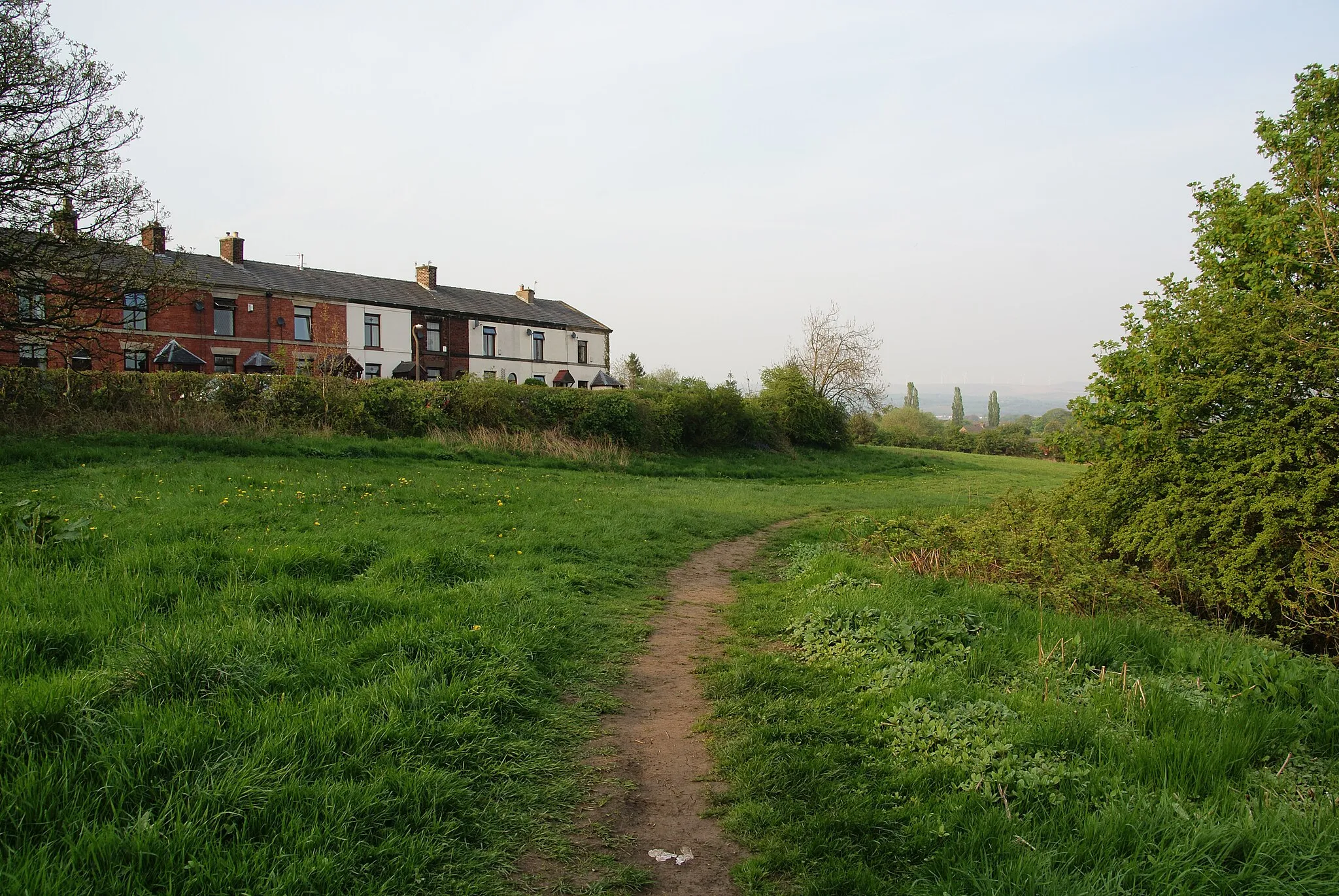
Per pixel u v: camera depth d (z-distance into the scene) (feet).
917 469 114.21
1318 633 24.08
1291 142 31.35
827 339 153.48
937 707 15.40
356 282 126.82
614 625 22.36
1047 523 31.60
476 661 16.19
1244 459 26.11
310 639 15.99
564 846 11.04
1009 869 9.92
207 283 65.87
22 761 9.87
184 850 9.01
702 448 98.27
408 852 10.07
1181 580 27.50
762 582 30.73
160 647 13.32
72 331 55.42
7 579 17.28
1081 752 13.46
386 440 65.41
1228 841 10.34
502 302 150.30
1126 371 32.73
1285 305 27.07
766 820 11.78
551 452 71.67
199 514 28.53
